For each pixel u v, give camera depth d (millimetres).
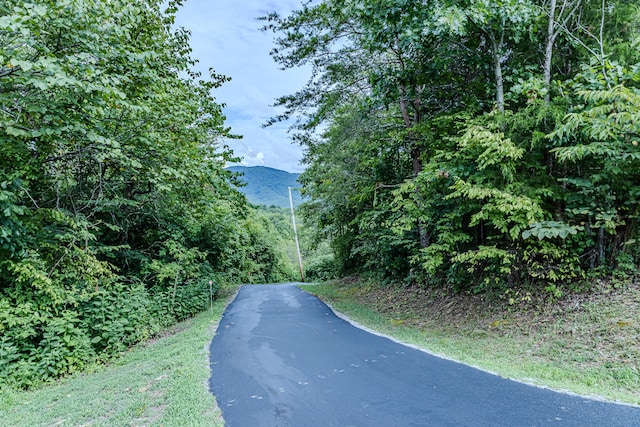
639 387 4195
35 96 6121
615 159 5891
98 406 4656
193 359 6480
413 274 12125
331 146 12875
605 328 5602
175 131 9797
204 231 16250
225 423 3783
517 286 7844
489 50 8602
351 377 5105
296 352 6648
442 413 3754
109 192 10461
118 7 6684
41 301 7094
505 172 6594
